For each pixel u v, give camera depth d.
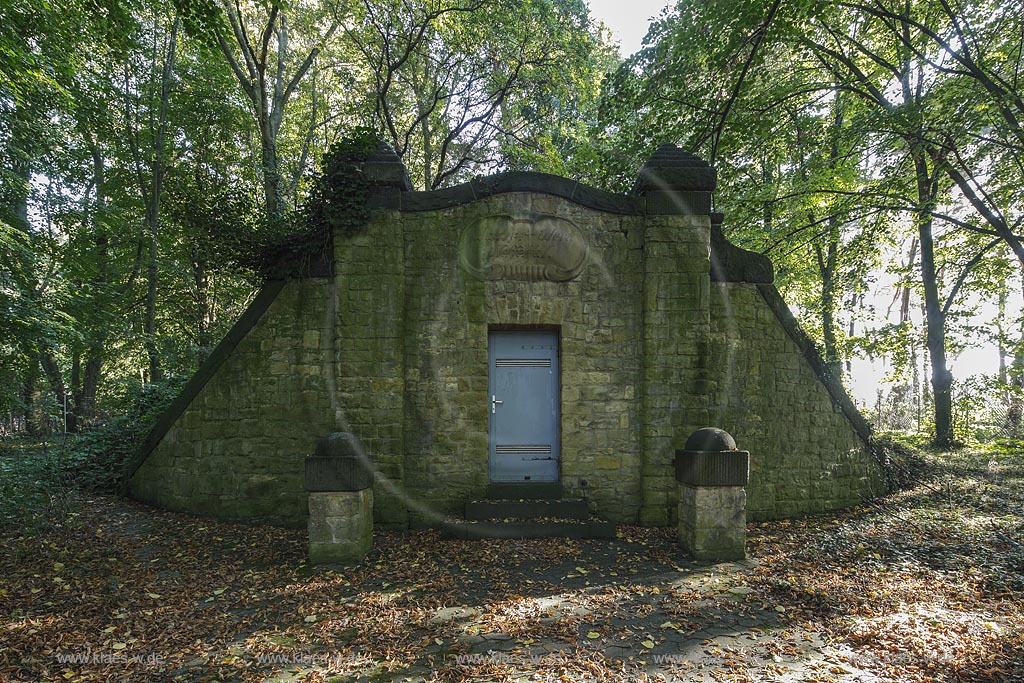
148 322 15.05
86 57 13.25
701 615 4.39
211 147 16.47
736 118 10.70
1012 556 5.61
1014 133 8.88
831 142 10.74
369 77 16.86
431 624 4.23
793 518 7.57
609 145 13.19
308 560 5.71
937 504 7.80
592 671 3.53
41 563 5.41
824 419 7.81
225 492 7.21
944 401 13.64
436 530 6.84
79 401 15.02
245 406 7.23
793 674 3.50
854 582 5.10
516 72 15.66
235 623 4.28
